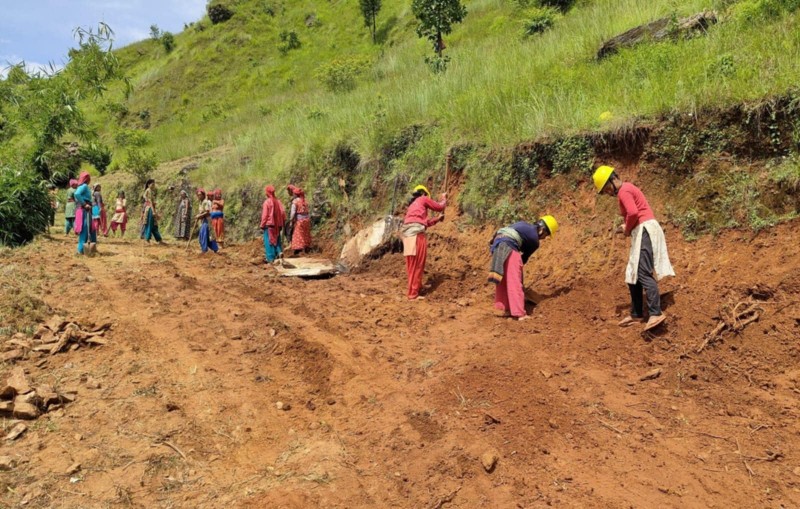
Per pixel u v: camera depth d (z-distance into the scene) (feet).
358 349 19.72
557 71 33.65
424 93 40.55
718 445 12.67
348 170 41.70
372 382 17.31
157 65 136.05
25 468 13.04
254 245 45.60
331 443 14.19
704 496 11.18
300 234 39.70
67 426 14.92
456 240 29.12
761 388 14.44
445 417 14.64
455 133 33.37
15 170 39.01
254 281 30.45
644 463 12.31
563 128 26.73
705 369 15.43
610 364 16.55
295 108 70.95
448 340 20.07
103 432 14.69
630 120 23.79
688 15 32.07
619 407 14.39
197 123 103.60
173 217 60.85
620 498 11.27
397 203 35.45
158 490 12.39
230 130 82.23
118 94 123.95
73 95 44.16
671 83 24.14
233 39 128.57
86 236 35.37
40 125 42.98
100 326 21.59
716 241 19.76
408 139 36.99
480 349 18.34
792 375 14.43
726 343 15.99
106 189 72.23
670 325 17.26
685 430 13.32
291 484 12.53
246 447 14.25
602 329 18.45
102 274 30.12
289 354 19.47
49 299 24.73
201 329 21.84
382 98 45.70
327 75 79.36
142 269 32.01
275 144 54.80
